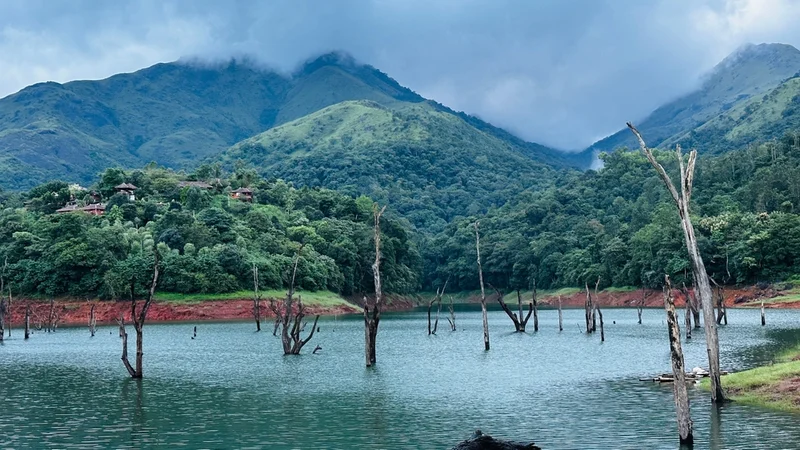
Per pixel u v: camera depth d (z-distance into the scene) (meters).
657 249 172.12
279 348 86.94
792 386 44.06
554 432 38.09
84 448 36.66
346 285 188.75
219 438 38.59
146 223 185.25
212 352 82.69
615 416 41.66
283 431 40.09
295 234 194.38
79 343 97.31
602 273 192.75
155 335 108.62
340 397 50.91
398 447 36.06
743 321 110.00
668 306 34.78
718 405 42.69
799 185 186.62
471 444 29.73
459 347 85.50
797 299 137.25
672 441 35.31
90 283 144.88
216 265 152.00
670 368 61.50
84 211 192.75
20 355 81.56
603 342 86.94
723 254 158.25
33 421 43.41
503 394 50.75
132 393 53.59
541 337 97.44
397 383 57.03
